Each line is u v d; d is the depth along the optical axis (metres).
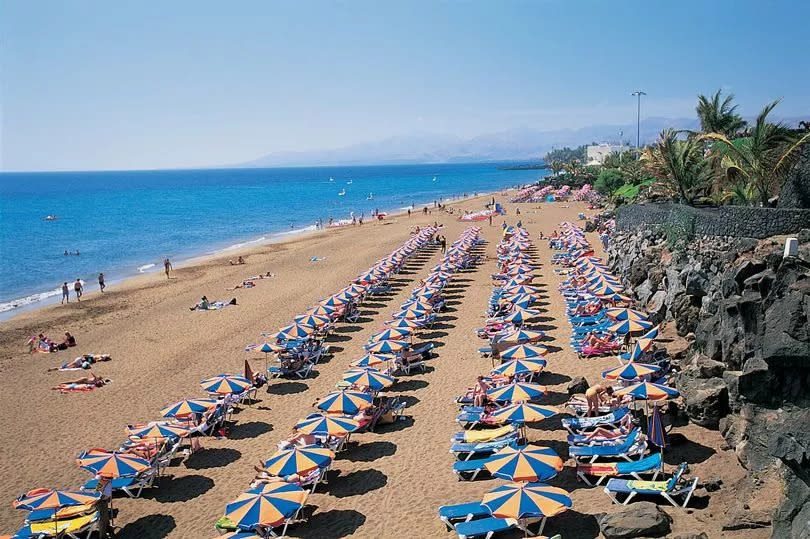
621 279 36.31
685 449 16.33
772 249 20.58
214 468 19.08
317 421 18.55
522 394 19.39
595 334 27.05
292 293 43.56
